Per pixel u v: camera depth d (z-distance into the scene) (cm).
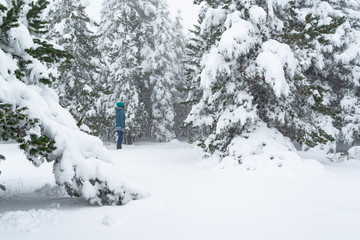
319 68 1303
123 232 273
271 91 724
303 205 354
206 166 748
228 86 755
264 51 704
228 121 729
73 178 377
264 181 521
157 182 530
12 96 347
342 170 667
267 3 762
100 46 2223
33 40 431
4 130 320
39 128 352
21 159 937
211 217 312
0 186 440
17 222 295
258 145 688
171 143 1911
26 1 434
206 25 842
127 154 1067
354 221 294
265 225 286
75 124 424
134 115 1798
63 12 1345
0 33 375
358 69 1414
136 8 2444
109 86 1839
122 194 373
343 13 1473
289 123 760
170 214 325
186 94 2570
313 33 736
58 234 269
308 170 610
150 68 2248
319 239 251
